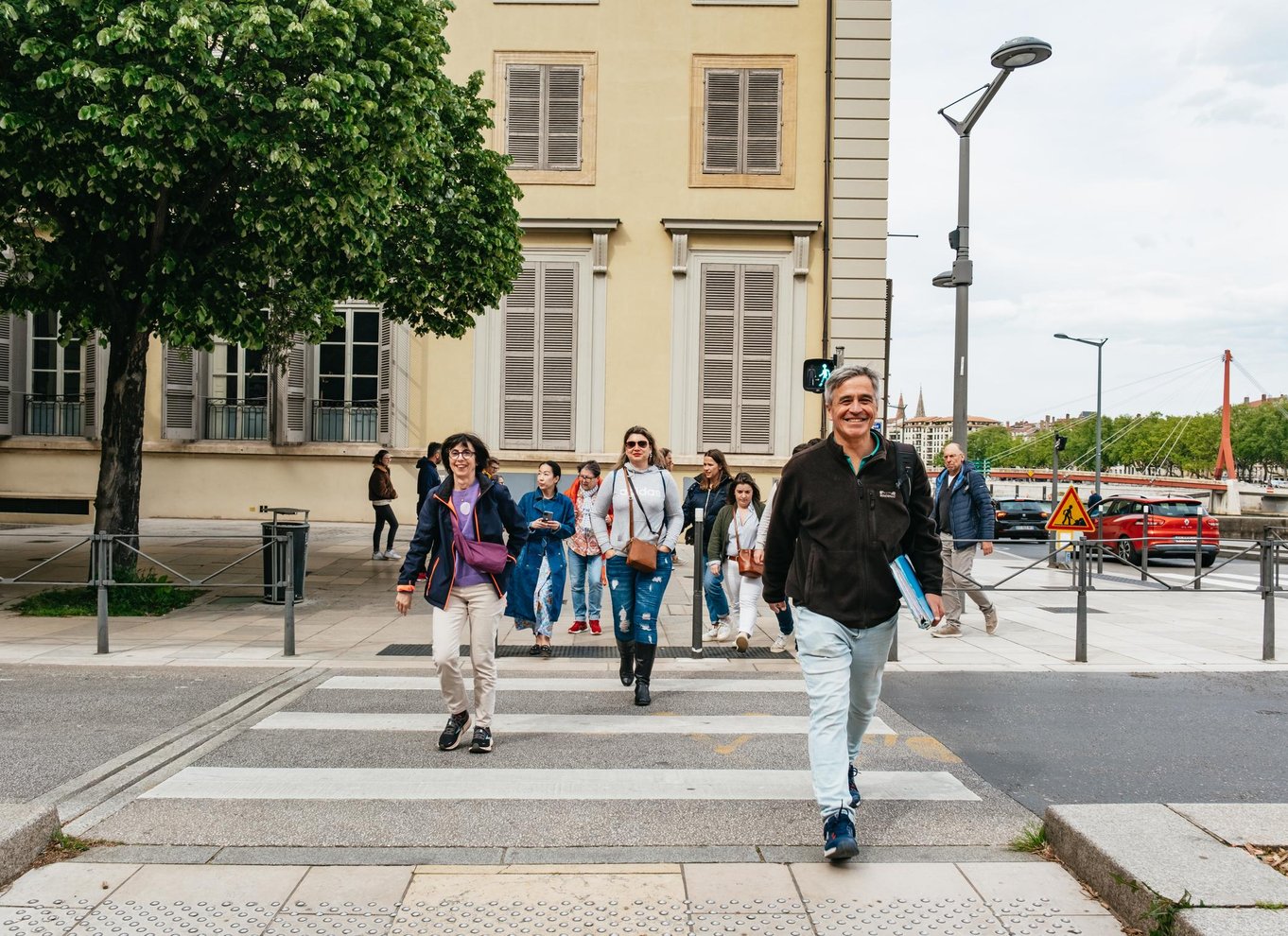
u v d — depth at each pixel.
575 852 3.73
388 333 18.44
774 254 18.09
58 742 5.21
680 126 18.08
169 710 5.95
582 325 18.22
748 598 8.02
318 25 8.96
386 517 14.40
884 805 4.34
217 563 13.20
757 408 18.16
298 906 3.22
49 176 8.66
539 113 18.12
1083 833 3.44
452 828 3.98
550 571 8.12
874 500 3.68
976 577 15.41
